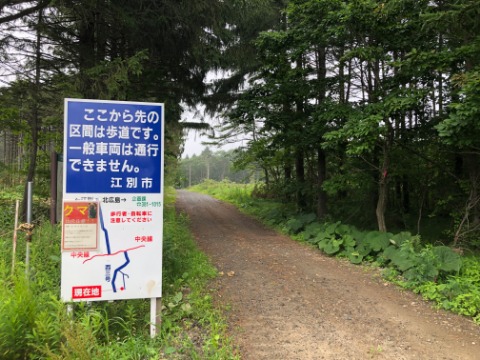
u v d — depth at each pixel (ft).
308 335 14.84
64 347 10.20
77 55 33.17
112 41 34.94
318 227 36.35
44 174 37.04
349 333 15.10
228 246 33.14
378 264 25.63
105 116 13.39
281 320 16.37
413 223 42.09
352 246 29.01
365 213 44.32
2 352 10.34
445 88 31.17
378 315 17.16
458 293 18.69
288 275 23.94
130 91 31.68
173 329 14.37
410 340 14.53
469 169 30.27
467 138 23.57
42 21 31.30
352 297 19.69
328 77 38.81
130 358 11.64
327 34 31.09
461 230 30.66
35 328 10.84
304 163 54.54
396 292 20.62
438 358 13.07
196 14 31.14
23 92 33.73
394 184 43.21
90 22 30.96
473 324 16.20
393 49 30.19
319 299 19.33
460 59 25.52
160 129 13.97
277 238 38.06
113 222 13.37
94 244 13.16
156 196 13.85
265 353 13.21
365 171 36.32
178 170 147.33
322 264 27.07
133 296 13.48
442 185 37.47
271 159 53.62
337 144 30.83
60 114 31.42
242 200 75.41
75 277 12.97
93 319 11.87
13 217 32.86
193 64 39.14
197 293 18.66
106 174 13.35
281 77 39.34
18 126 36.04
